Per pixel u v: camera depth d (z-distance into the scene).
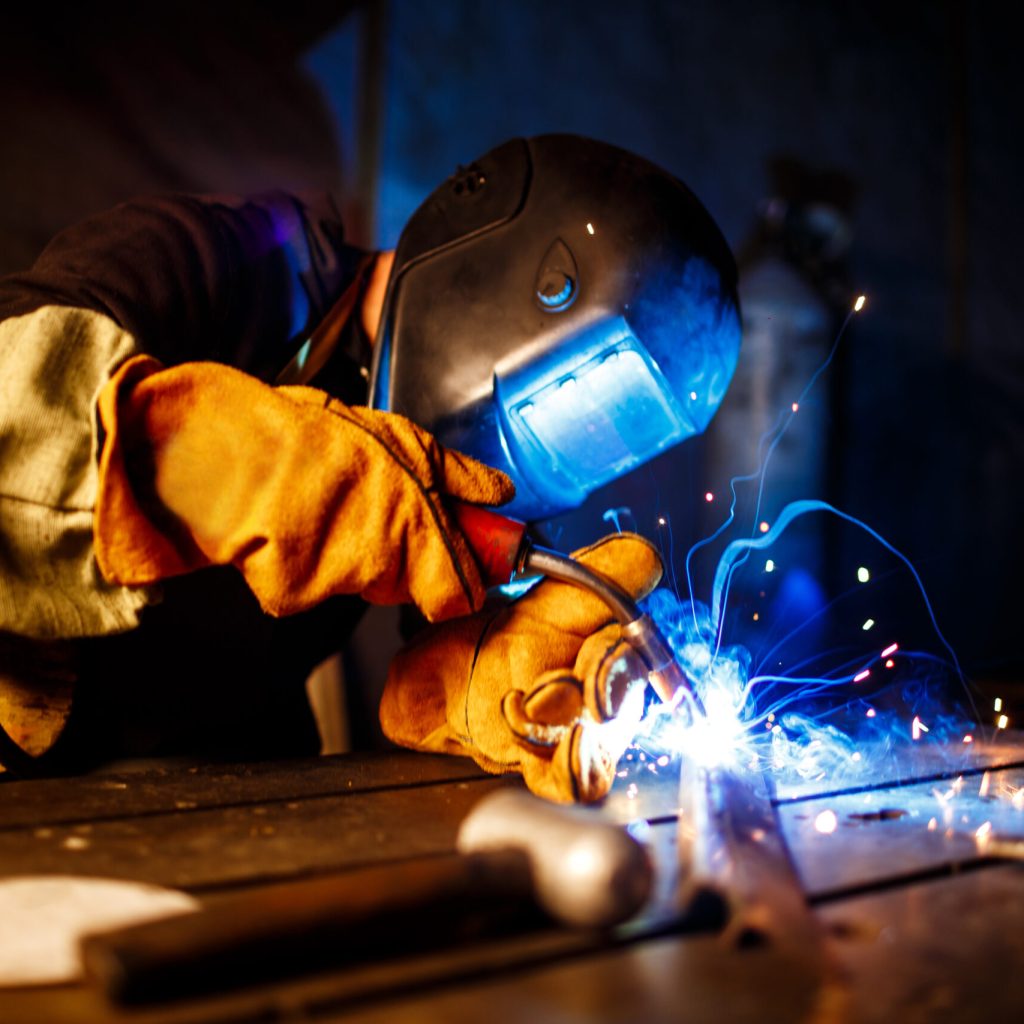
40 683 1.21
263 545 0.97
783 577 3.66
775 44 4.33
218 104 3.34
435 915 0.66
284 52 3.42
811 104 4.41
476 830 0.77
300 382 1.48
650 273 1.32
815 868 0.83
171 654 1.45
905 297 4.63
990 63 4.86
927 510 4.63
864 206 4.52
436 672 1.19
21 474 0.97
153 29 3.24
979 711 1.74
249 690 1.52
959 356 4.71
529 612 1.16
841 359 3.79
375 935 0.64
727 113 4.23
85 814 0.98
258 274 1.40
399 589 1.03
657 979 0.63
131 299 1.18
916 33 4.66
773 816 0.96
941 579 4.61
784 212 3.72
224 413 0.98
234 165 3.37
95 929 0.68
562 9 3.91
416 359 1.34
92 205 3.18
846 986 0.62
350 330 1.55
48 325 1.00
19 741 1.21
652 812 1.02
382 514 0.99
